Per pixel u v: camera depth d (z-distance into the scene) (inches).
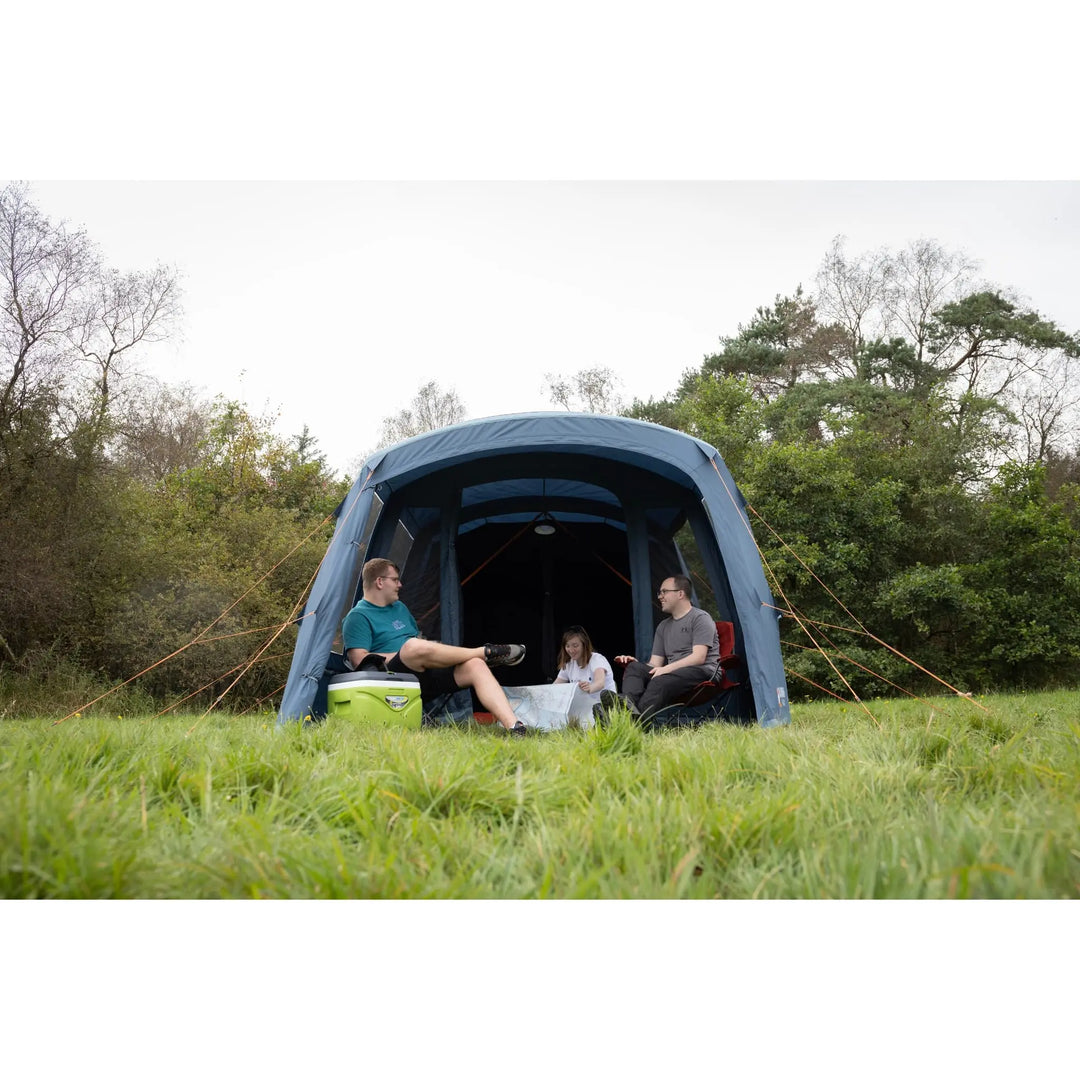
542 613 344.8
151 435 588.1
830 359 919.7
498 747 107.7
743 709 255.4
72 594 419.5
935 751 106.7
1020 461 596.4
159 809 75.4
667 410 952.3
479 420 240.7
